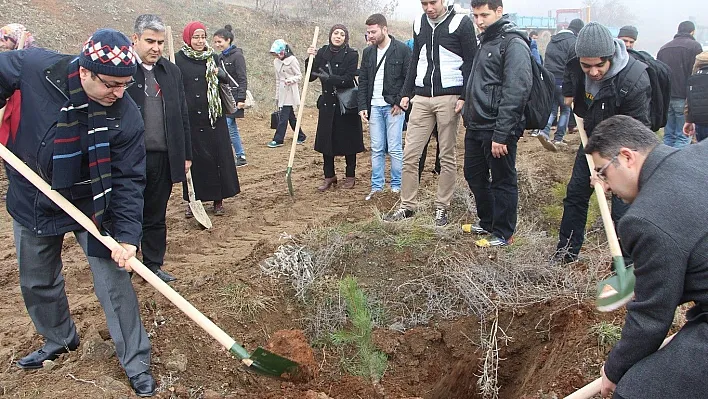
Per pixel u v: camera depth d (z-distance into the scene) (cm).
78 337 402
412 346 445
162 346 392
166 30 610
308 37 2023
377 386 405
